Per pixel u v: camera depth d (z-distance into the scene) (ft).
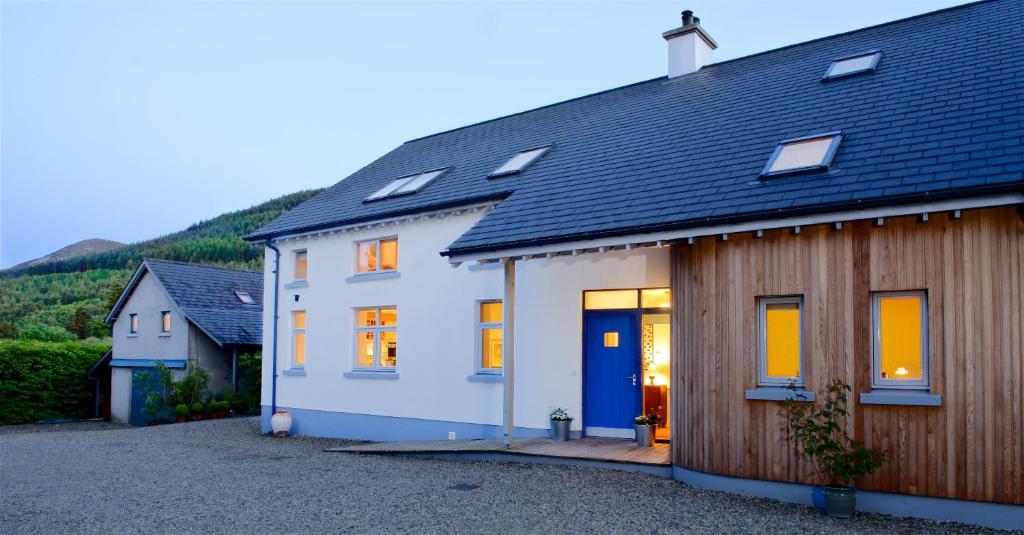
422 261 50.14
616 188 37.68
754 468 30.22
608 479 33.42
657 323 40.34
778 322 30.60
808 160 31.63
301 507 29.60
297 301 59.57
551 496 30.35
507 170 48.49
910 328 27.78
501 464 37.91
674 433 33.63
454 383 47.52
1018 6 42.63
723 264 31.73
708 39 57.52
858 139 32.07
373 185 61.93
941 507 26.40
